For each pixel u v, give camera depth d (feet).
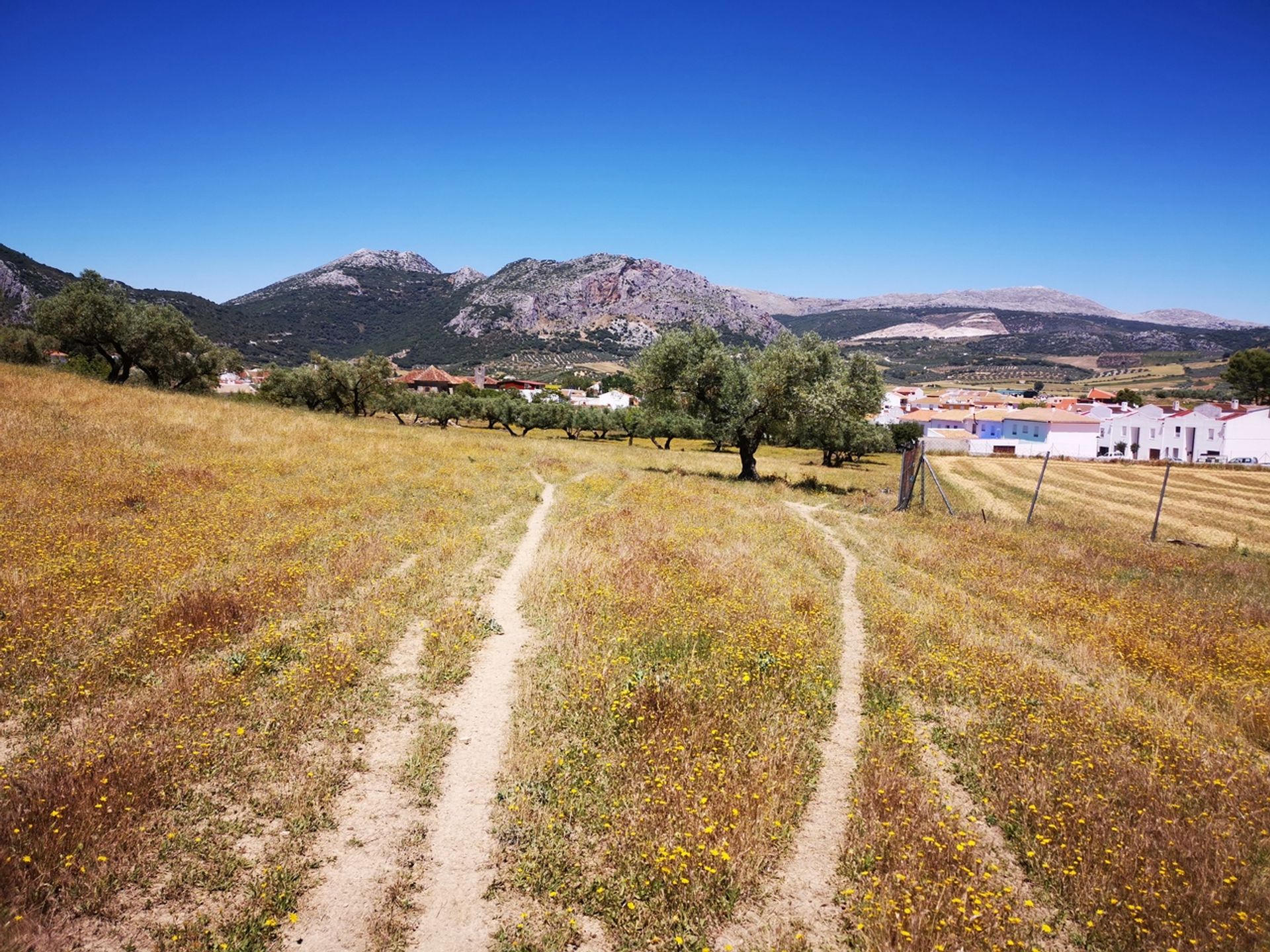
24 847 15.55
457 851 17.40
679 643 31.42
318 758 20.77
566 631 31.76
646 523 58.65
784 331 116.37
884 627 36.04
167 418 87.15
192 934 14.21
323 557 41.14
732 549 51.42
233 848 16.89
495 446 128.47
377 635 29.71
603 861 17.15
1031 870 17.65
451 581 39.22
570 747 21.98
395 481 71.10
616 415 263.49
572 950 14.69
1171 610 43.34
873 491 116.57
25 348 143.95
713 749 21.95
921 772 22.06
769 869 17.19
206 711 22.36
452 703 25.09
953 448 286.66
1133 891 16.28
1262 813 20.17
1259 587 53.26
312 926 14.84
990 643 34.53
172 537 40.68
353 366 194.29
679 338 116.57
